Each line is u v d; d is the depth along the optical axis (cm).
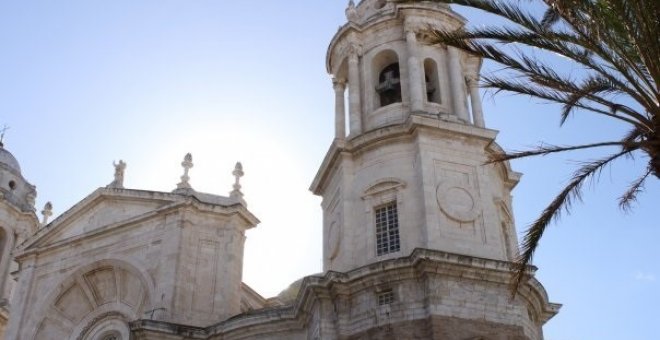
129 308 4284
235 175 4566
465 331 2995
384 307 3108
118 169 4750
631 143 2130
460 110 3775
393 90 4000
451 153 3528
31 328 4419
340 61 4147
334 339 3166
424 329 3002
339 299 3219
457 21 4009
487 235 3341
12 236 5925
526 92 2294
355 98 3894
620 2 1998
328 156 3800
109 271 4438
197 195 4444
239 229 4394
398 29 4038
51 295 4488
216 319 4056
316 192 3988
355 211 3547
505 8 2178
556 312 3462
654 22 1997
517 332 3070
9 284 5762
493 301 3102
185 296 4066
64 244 4606
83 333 4353
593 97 2206
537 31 2169
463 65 4059
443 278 3086
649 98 2084
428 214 3303
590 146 2256
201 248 4262
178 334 3816
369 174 3578
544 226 2334
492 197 3491
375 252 3375
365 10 4319
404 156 3544
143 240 4356
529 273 3150
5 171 6197
